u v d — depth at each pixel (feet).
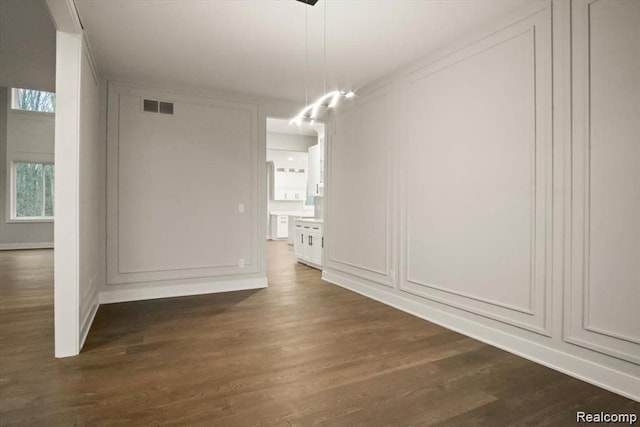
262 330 10.37
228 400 6.59
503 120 9.06
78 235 8.51
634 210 6.71
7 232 26.55
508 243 8.95
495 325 9.33
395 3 8.49
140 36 10.21
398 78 12.66
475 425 5.92
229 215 15.37
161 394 6.77
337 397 6.74
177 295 14.39
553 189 7.98
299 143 28.60
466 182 10.09
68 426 5.77
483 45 9.58
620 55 6.89
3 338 9.51
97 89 12.73
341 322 11.14
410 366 8.09
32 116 26.86
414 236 11.98
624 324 6.86
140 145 13.80
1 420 5.91
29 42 11.26
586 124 7.40
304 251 21.42
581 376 7.50
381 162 13.55
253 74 13.17
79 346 8.70
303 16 9.12
